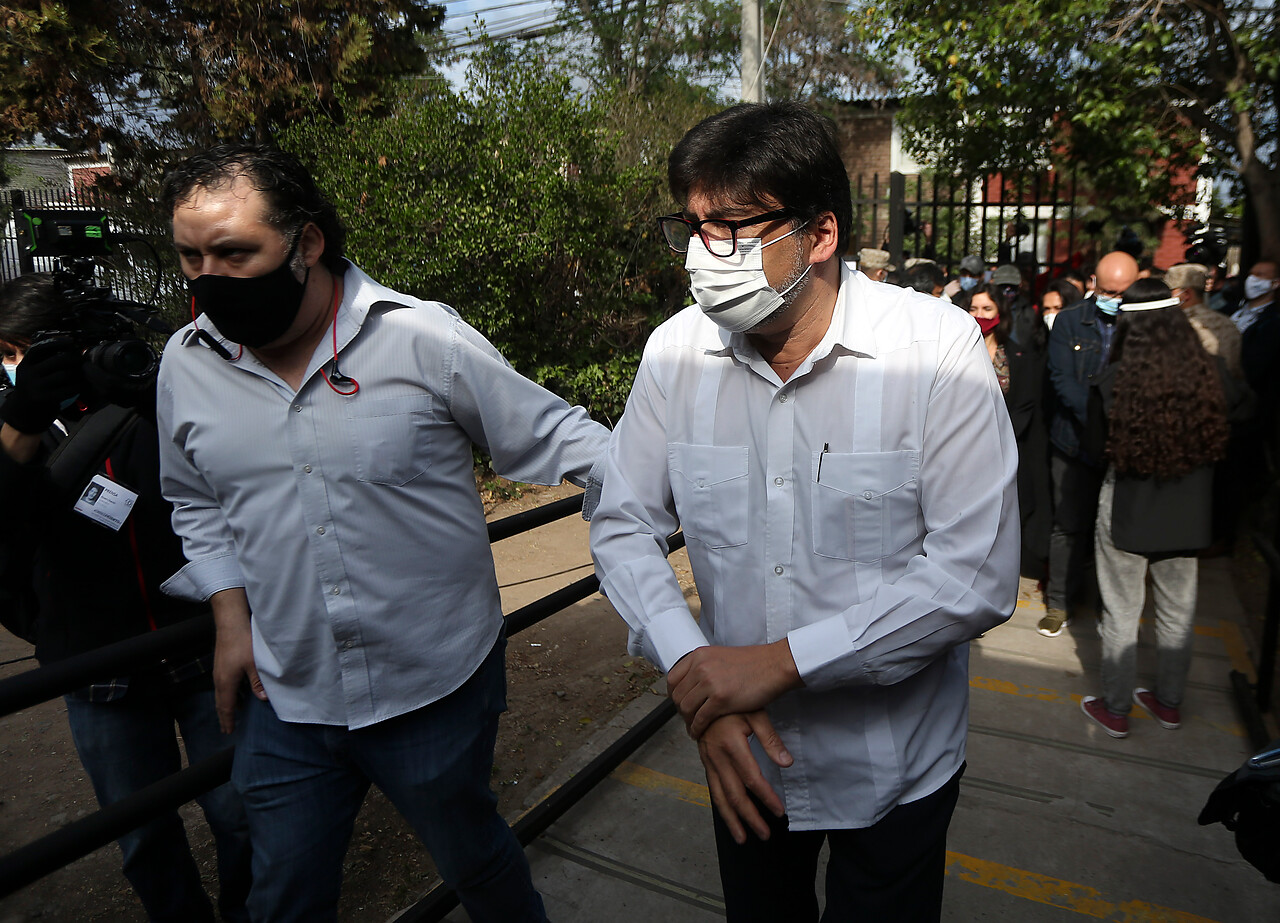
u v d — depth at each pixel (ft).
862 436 4.21
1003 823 9.20
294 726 5.29
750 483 4.50
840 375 4.26
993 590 4.04
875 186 26.13
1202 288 14.66
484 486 23.56
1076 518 13.38
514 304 23.34
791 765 4.15
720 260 4.03
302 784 5.32
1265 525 16.03
